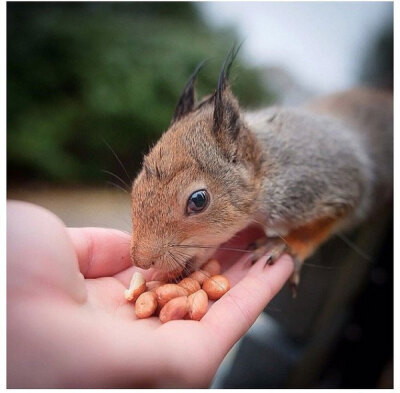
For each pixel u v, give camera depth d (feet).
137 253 0.56
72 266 0.51
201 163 0.61
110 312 0.55
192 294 0.56
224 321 0.53
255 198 0.68
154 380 0.42
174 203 0.58
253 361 0.97
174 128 0.67
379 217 1.01
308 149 0.77
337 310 0.97
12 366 0.41
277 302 0.95
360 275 0.98
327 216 0.77
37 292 0.45
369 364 0.94
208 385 0.47
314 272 0.98
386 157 1.01
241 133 0.67
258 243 0.73
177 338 0.47
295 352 0.96
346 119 1.01
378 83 1.53
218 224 0.62
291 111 0.89
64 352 0.42
